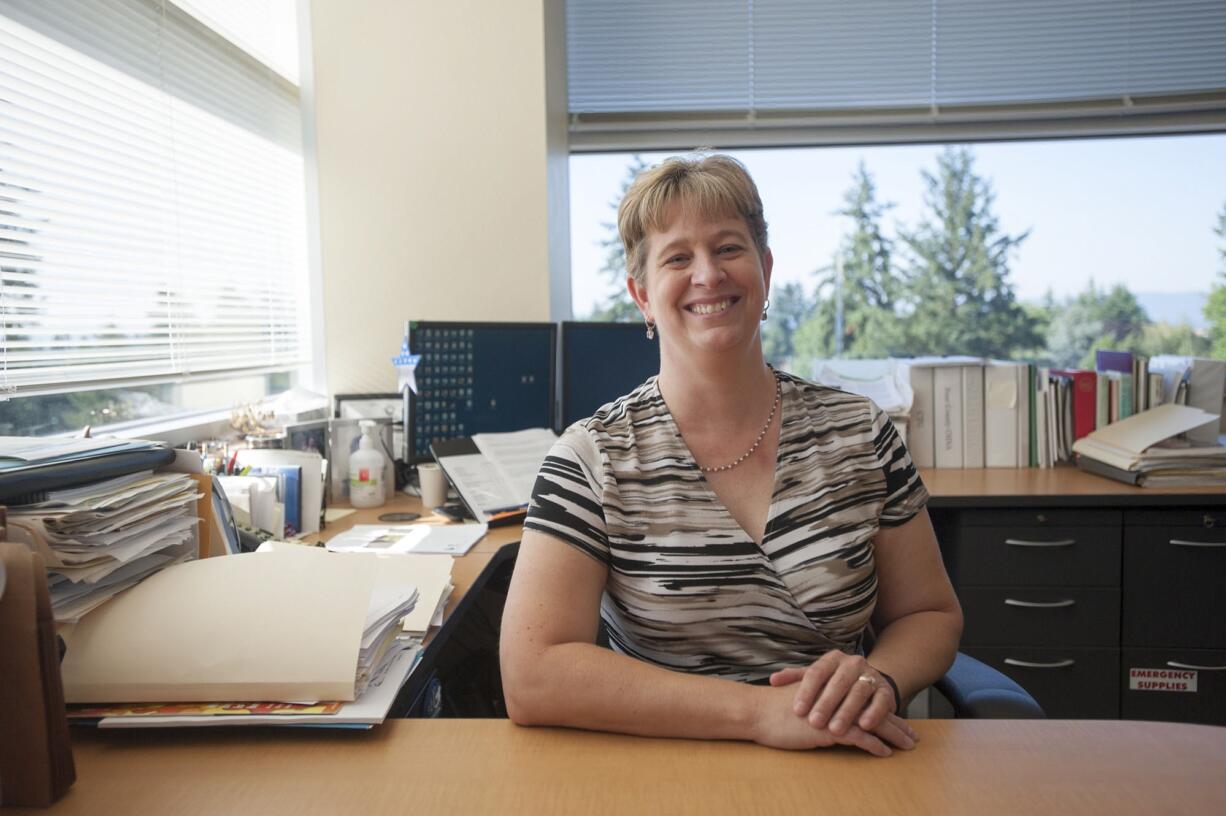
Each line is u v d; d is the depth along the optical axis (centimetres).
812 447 121
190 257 212
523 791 81
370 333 263
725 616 115
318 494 197
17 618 79
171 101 205
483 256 262
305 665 97
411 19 258
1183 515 227
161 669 97
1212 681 229
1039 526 229
